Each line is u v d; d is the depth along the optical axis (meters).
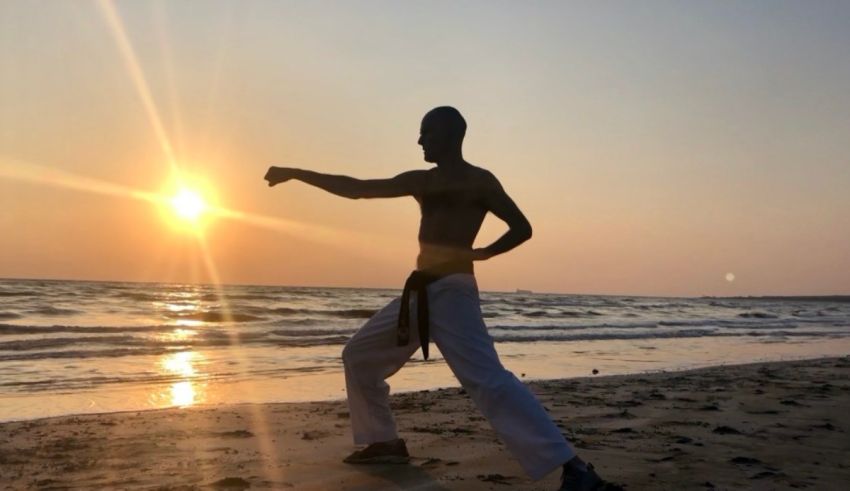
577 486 3.15
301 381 9.09
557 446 3.16
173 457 4.20
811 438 4.87
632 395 7.34
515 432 3.21
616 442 4.65
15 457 4.20
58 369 9.80
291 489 3.42
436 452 4.27
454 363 3.39
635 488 3.47
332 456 4.21
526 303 55.91
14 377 8.88
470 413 5.96
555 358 13.39
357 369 3.88
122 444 4.62
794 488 3.52
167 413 6.08
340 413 6.11
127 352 12.55
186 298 41.81
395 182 3.48
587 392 7.65
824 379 9.31
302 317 27.47
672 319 37.94
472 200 3.42
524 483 3.55
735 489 3.48
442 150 3.44
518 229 3.38
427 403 6.60
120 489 3.43
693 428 5.26
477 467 3.88
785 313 57.69
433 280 3.42
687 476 3.72
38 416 6.23
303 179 3.52
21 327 18.67
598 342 18.62
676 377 9.57
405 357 3.86
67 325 20.47
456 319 3.38
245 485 3.48
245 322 24.14
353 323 24.23
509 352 14.55
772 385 8.41
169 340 15.45
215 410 6.28
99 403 7.00
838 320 42.81
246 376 9.50
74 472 3.81
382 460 3.95
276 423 5.54
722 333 25.09
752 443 4.65
